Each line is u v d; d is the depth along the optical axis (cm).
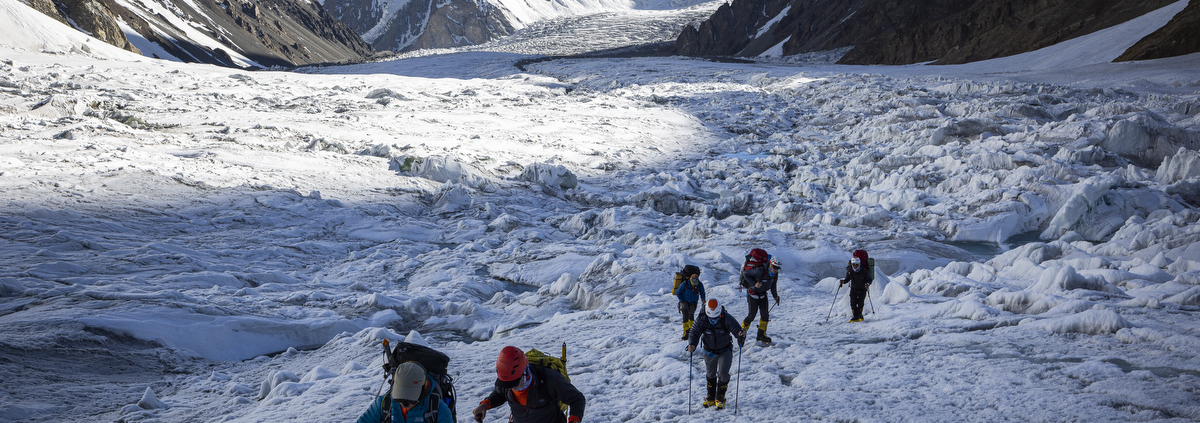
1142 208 2253
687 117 5550
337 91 6053
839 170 3459
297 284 1622
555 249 2009
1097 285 1025
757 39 17225
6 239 1692
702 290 847
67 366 891
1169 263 1337
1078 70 6334
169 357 1002
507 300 1519
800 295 1313
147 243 1847
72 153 2686
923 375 621
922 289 1208
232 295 1389
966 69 8031
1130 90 4794
